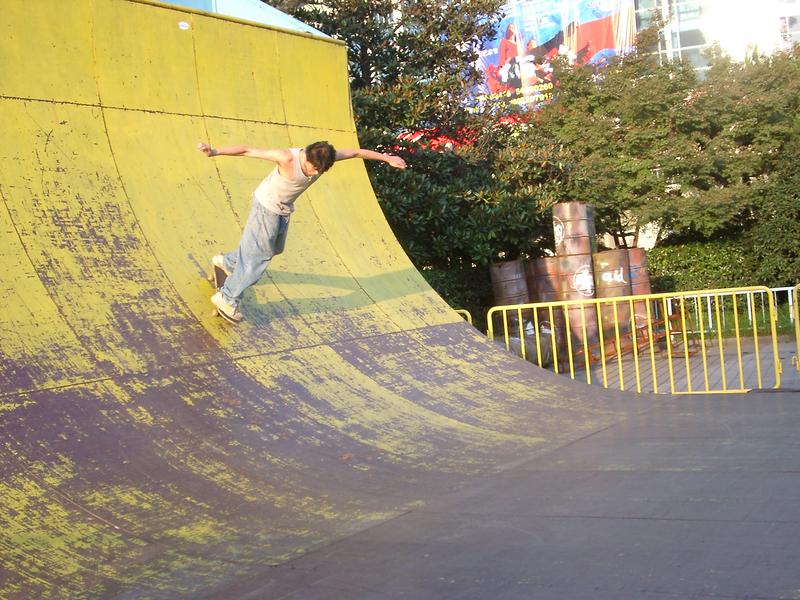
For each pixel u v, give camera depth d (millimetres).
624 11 27688
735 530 3998
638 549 3850
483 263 14898
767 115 19203
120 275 6836
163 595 3732
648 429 6660
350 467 5672
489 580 3631
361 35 15898
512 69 28672
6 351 5621
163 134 8227
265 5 11609
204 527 4562
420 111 14922
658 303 15828
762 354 13148
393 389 7289
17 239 6395
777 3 28719
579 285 14133
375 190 13945
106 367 5969
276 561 4090
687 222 18875
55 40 7586
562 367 13555
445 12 16312
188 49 8789
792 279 18328
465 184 15156
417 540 4266
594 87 19797
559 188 16234
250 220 6836
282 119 9625
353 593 3621
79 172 7250
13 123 7004
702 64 29203
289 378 6824
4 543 4109
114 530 4430
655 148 19281
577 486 5062
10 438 4961
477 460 5949
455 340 8820
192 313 6988
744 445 5797
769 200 18562
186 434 5609
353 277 8922
